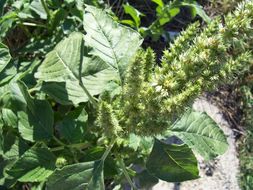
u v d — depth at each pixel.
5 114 0.26
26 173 0.24
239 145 0.42
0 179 0.25
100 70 0.27
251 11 0.19
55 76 0.26
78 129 0.26
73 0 0.32
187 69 0.20
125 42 0.25
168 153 0.25
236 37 0.19
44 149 0.25
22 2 0.32
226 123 0.43
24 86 0.25
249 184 0.40
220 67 0.20
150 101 0.21
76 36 0.27
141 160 0.29
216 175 0.39
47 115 0.26
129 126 0.22
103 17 0.26
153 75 0.21
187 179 0.25
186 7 0.47
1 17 0.31
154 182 0.29
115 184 0.32
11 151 0.25
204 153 0.28
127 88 0.21
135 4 0.45
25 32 0.37
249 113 0.44
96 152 0.26
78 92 0.26
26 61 0.33
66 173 0.23
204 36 0.20
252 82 0.45
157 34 0.38
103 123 0.22
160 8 0.37
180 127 0.28
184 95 0.20
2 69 0.27
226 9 0.48
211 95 0.44
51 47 0.33
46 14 0.33
